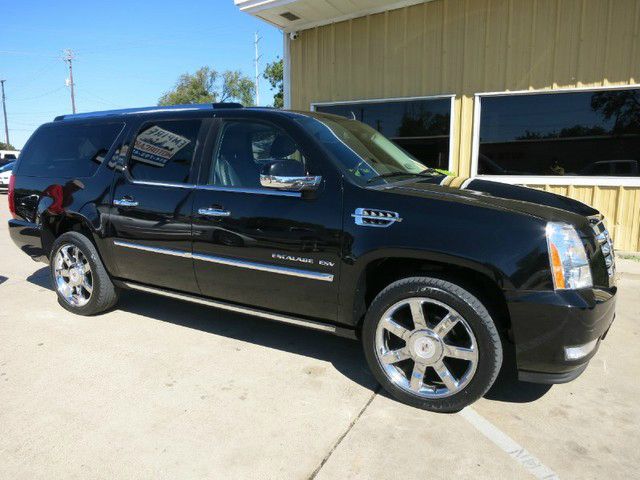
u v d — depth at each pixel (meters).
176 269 3.85
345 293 3.14
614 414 3.00
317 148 3.31
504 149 7.47
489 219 2.78
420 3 7.62
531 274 2.65
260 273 3.42
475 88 7.43
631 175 6.79
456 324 2.87
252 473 2.44
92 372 3.46
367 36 8.15
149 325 4.38
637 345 4.02
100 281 4.40
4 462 2.49
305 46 8.83
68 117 4.90
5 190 24.03
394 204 2.99
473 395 2.84
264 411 2.99
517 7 7.00
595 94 6.83
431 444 2.68
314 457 2.56
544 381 2.78
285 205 3.30
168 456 2.55
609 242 3.14
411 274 3.12
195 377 3.41
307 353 3.84
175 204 3.77
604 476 2.43
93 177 4.32
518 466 2.50
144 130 4.16
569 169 7.12
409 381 3.09
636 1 6.39
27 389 3.22
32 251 4.94
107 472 2.43
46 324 4.39
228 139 3.71
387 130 8.27
